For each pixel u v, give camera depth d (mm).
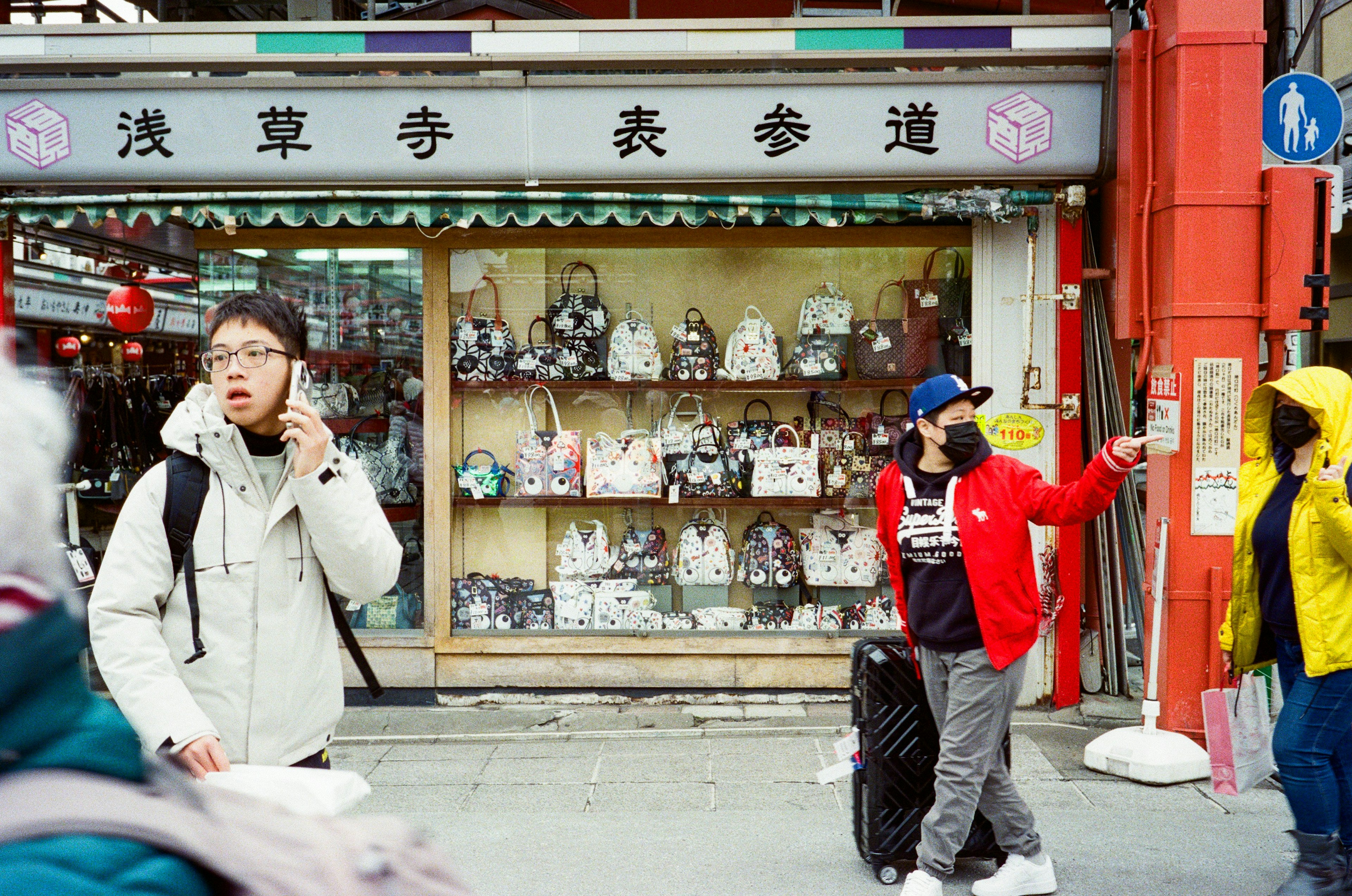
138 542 2303
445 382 5543
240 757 2344
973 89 4871
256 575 2354
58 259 8711
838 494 5730
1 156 5000
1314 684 3111
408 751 4887
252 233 5535
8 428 848
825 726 5117
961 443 3170
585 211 4996
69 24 4945
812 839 3816
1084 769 4492
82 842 741
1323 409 3098
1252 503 3387
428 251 5516
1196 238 4430
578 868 3568
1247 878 3416
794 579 5770
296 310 2531
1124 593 5793
